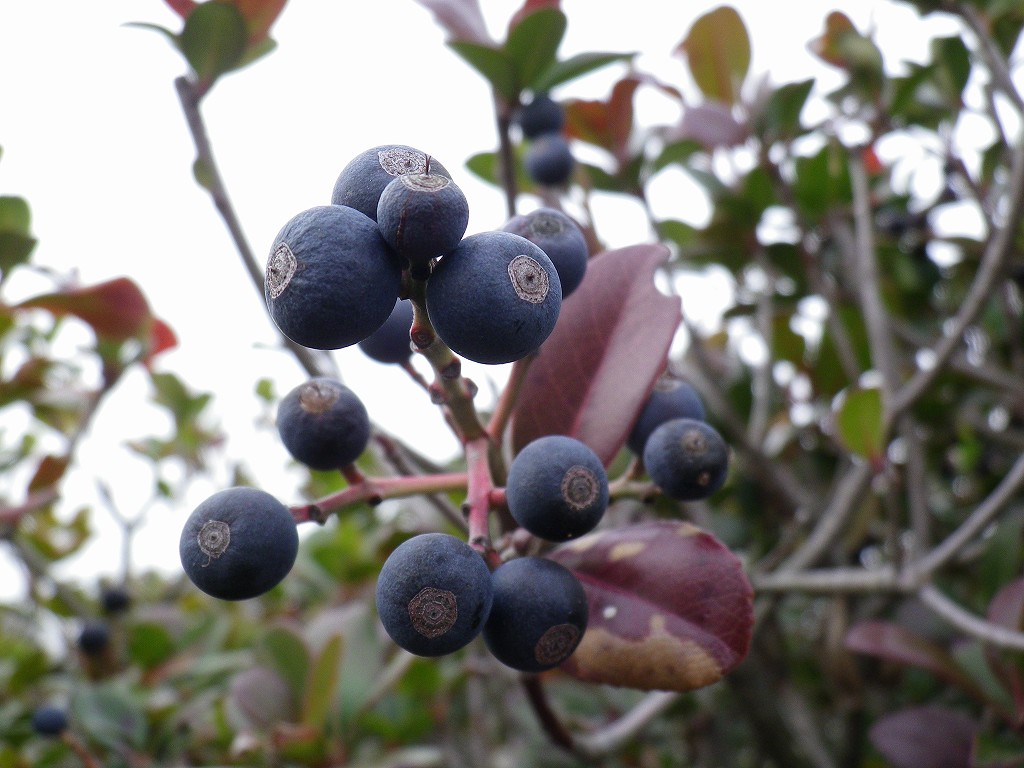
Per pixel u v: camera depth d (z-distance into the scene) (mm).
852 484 170
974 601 202
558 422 96
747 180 219
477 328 67
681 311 96
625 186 204
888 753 152
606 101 200
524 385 97
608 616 91
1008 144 191
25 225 178
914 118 228
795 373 245
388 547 218
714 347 265
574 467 77
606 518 173
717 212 230
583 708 233
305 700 161
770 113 206
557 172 165
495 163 197
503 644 77
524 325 67
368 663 177
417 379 99
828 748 237
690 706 244
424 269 69
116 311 178
